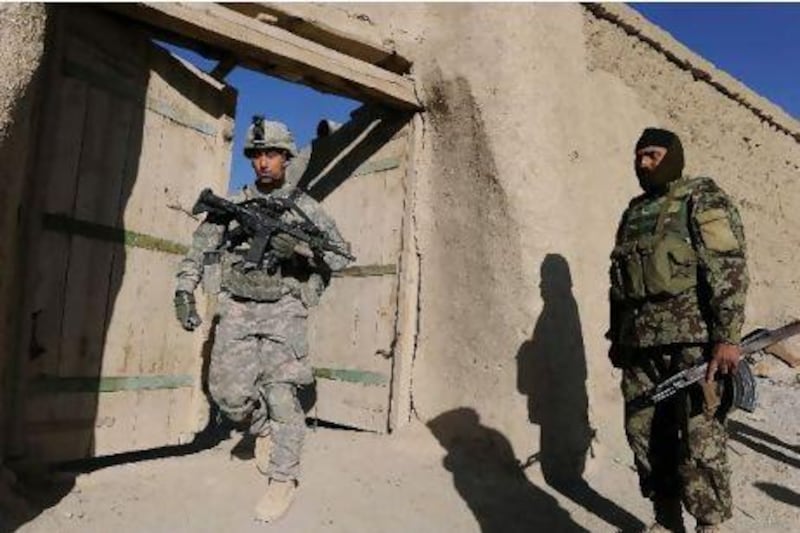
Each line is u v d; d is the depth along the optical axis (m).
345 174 5.48
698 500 2.73
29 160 3.31
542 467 4.04
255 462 3.73
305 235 3.29
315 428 4.60
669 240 2.80
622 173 5.05
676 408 2.87
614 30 5.26
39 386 3.41
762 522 3.57
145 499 3.20
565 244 4.45
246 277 3.23
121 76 3.88
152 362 4.09
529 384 4.14
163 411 4.18
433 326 4.61
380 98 4.79
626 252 2.96
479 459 4.10
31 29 2.65
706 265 2.69
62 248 3.51
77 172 3.60
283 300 3.28
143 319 4.04
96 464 4.12
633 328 2.92
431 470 3.96
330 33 4.57
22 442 3.29
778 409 5.47
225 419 5.12
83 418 3.65
